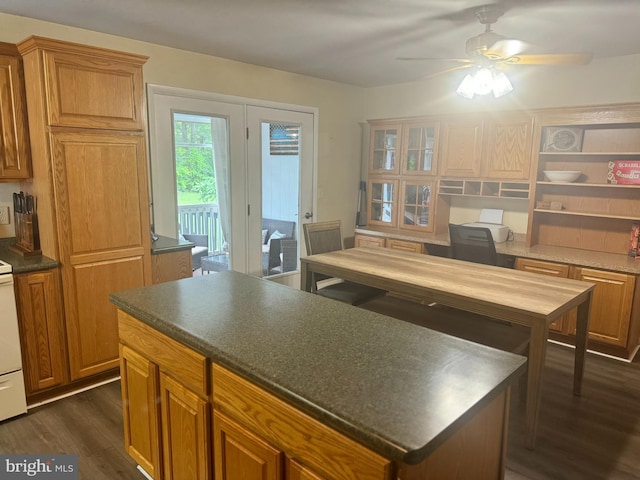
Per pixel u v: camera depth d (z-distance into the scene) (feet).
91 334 9.02
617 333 10.93
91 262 8.82
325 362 4.30
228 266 14.06
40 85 7.84
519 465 7.09
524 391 8.72
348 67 13.71
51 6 8.68
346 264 10.11
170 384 5.31
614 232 12.30
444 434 3.21
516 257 12.41
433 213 15.16
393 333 5.12
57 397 8.81
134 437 6.25
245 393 4.29
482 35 8.16
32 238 8.87
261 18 9.27
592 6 8.13
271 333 5.02
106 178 8.82
